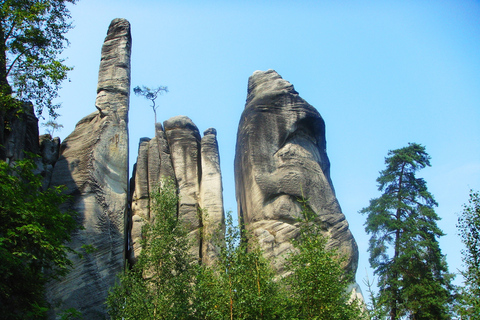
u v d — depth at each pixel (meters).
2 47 33.66
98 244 35.28
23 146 36.47
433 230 42.16
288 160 42.06
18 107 36.09
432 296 38.88
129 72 43.47
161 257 32.53
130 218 40.19
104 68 42.75
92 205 36.38
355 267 39.19
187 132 44.28
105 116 40.38
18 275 23.70
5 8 33.78
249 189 41.38
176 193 41.34
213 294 27.61
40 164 37.62
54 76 33.31
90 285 33.94
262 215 39.91
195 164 42.94
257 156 42.06
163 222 34.38
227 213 30.08
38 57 34.69
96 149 38.50
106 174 38.03
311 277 26.94
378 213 43.22
